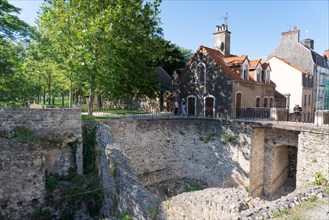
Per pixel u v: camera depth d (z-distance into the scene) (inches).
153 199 351.3
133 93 920.3
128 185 393.1
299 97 1106.7
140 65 834.2
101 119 634.8
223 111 816.3
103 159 519.2
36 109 507.8
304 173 566.6
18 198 462.6
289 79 1137.4
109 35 661.9
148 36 847.7
